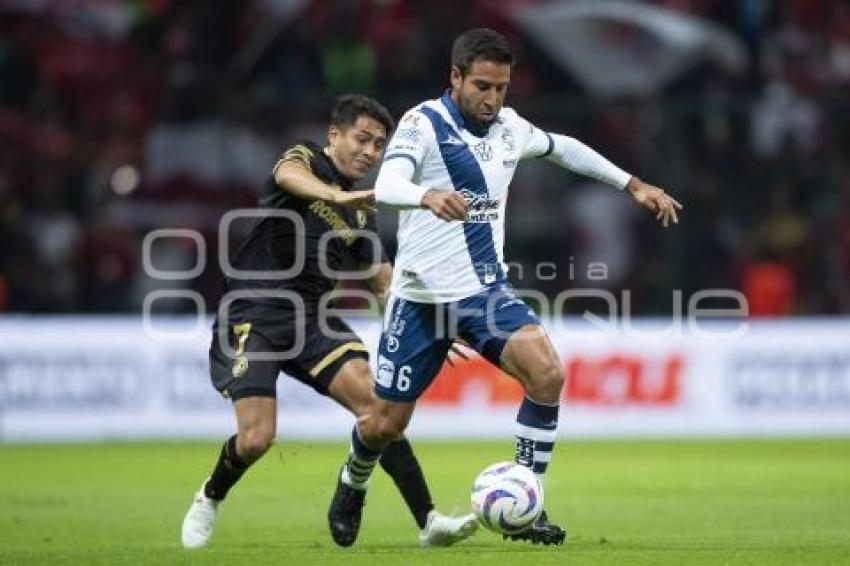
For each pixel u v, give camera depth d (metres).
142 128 72.94
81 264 66.75
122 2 79.38
